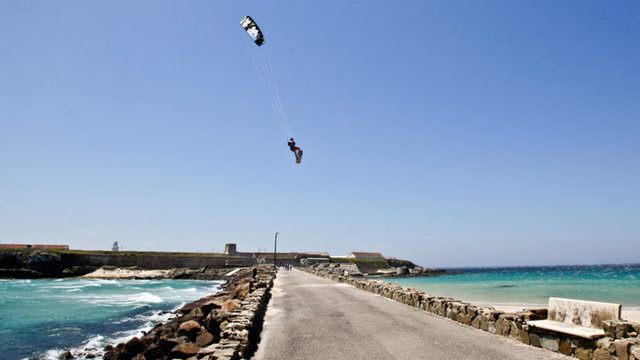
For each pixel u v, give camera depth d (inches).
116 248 4977.9
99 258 4015.8
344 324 554.6
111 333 972.6
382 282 1030.4
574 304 389.7
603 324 337.4
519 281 2679.6
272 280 1497.3
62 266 3826.3
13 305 1569.9
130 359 596.7
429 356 372.2
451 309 567.5
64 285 2815.0
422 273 4862.2
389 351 395.9
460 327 506.6
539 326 391.5
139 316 1251.8
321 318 613.9
